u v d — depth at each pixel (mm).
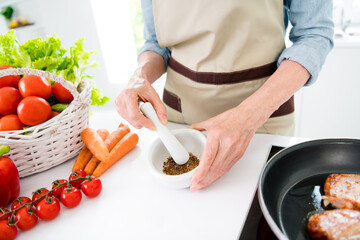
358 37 1299
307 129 1531
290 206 547
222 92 782
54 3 1578
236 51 723
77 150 765
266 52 727
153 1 762
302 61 650
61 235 570
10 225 552
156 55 883
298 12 690
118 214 599
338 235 463
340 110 1425
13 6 1802
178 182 603
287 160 602
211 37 720
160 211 593
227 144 580
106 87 1738
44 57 768
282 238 409
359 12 1344
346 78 1341
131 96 681
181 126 875
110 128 902
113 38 1674
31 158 681
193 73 789
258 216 563
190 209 589
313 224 494
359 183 557
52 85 773
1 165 587
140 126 692
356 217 482
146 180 677
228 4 676
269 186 550
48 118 683
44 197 608
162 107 699
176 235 541
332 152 616
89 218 600
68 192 614
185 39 764
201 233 538
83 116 749
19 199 599
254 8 677
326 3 667
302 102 1471
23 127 671
